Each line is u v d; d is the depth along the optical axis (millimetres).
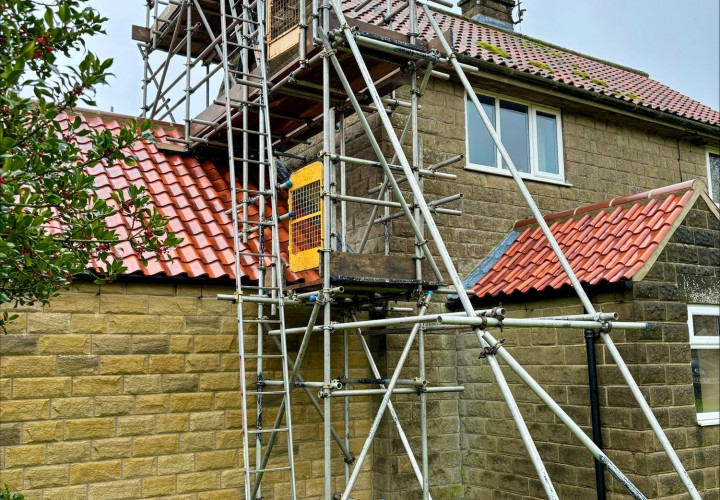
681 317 7715
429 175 7551
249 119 8750
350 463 8125
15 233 3389
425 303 6922
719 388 8109
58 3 4039
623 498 7215
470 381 9078
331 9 7000
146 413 7277
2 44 3854
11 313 6758
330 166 6996
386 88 8000
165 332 7484
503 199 10234
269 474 7949
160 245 4512
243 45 8391
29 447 6680
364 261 6594
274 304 7473
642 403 5773
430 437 8867
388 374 8586
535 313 8305
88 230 4105
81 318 7070
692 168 12758
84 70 3957
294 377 7039
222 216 8750
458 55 9500
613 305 7523
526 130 10906
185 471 7402
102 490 6957
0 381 6633
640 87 13773
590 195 11242
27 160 3709
